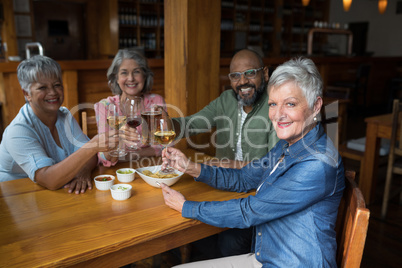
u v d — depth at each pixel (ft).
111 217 3.70
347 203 3.75
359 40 34.09
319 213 3.52
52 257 2.95
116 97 6.79
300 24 29.86
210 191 4.53
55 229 3.43
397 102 8.03
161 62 13.38
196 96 7.86
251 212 3.61
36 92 4.65
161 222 3.62
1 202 4.06
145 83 6.86
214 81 8.09
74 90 11.88
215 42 7.89
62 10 23.63
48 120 5.10
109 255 3.30
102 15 23.89
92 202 4.08
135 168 5.25
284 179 3.59
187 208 3.74
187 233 3.84
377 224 8.36
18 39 21.67
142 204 4.06
